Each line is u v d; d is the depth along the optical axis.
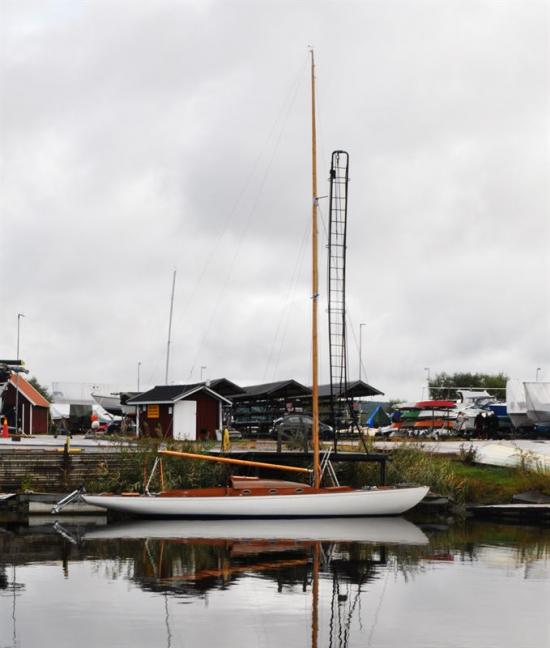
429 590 18.56
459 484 34.81
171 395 52.94
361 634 14.97
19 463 34.84
